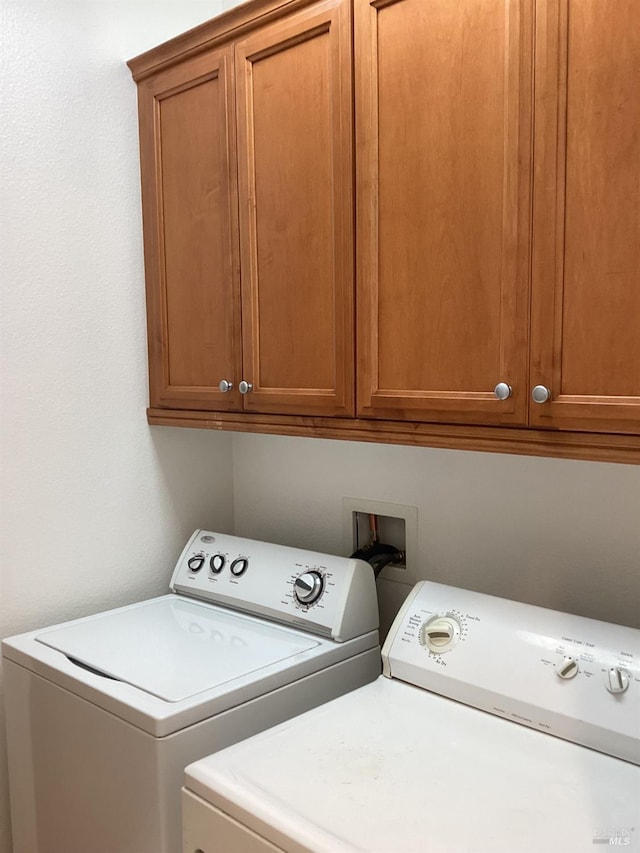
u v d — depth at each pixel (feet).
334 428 4.60
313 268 4.58
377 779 3.34
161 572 6.41
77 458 5.74
